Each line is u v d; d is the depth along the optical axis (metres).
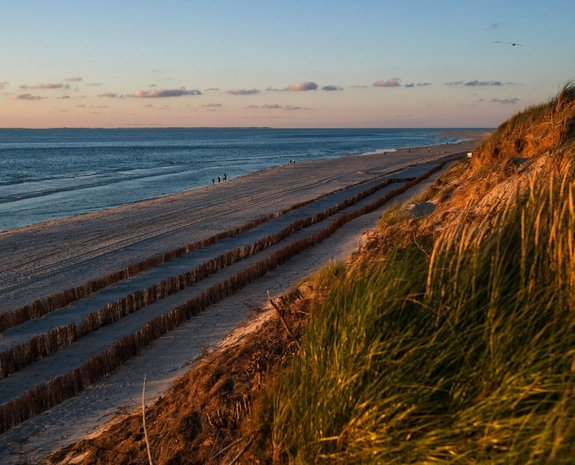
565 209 3.97
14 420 7.20
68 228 25.61
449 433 2.97
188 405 5.48
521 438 2.76
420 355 3.41
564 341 3.09
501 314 3.33
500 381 3.09
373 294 3.82
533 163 10.74
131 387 7.91
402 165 60.47
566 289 3.37
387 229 10.55
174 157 95.31
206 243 19.86
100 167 70.88
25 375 9.36
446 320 3.47
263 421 4.12
